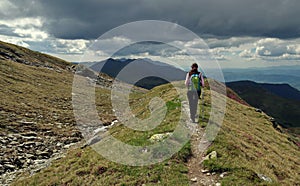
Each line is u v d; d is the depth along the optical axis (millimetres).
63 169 18797
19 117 38344
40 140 31641
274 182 14969
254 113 43469
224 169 15258
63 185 16062
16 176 21719
